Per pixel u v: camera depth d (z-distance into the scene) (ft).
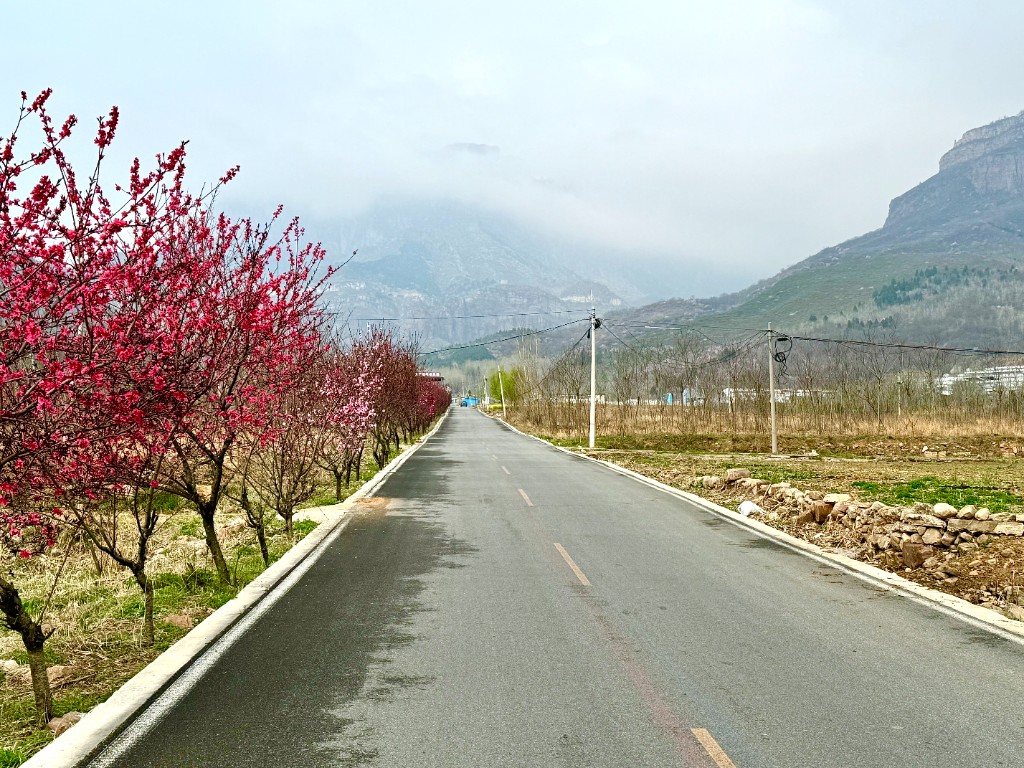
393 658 19.06
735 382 179.32
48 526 17.35
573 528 40.93
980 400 170.91
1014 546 31.71
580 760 13.24
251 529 41.14
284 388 29.78
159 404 17.29
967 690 16.96
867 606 24.82
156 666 18.31
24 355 13.10
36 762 13.05
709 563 31.91
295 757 13.35
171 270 16.85
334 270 28.09
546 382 231.71
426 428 181.27
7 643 21.59
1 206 12.61
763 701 16.17
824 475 70.79
